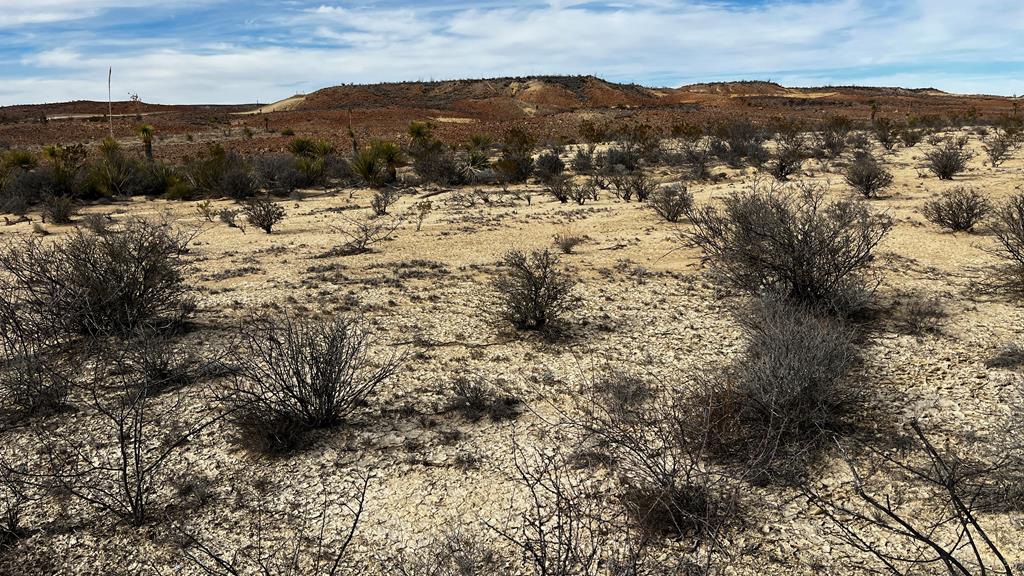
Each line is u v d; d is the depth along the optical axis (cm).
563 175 2983
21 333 776
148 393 675
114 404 660
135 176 2680
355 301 1002
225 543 454
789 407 534
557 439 571
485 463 541
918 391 620
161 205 2350
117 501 481
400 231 1652
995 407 575
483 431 592
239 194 2491
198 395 671
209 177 2605
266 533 463
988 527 427
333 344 618
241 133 6662
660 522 448
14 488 516
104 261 868
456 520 469
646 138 4131
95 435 601
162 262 923
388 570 422
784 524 446
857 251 862
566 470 521
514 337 835
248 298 1033
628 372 705
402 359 757
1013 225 1022
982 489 457
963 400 595
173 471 541
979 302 887
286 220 1922
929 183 2153
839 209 1088
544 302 875
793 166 2672
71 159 2848
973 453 507
